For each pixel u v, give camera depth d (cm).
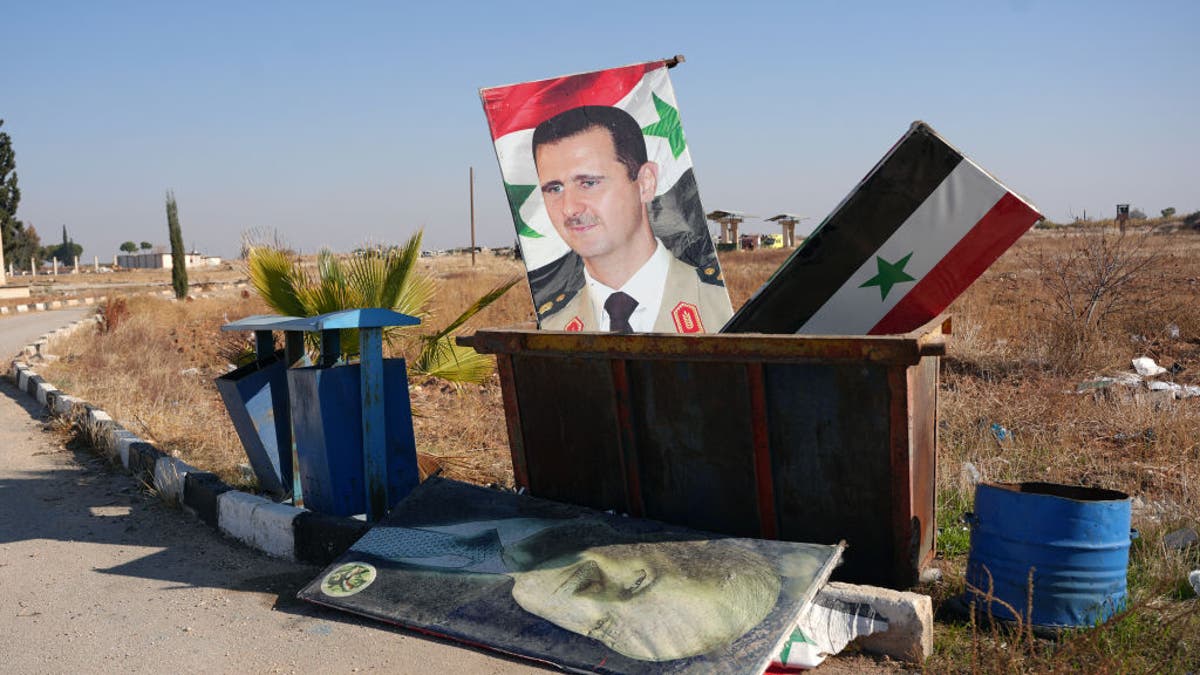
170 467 743
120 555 607
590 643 430
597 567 479
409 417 644
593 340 529
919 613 418
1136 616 428
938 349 432
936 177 489
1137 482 658
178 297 4378
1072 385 1014
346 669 430
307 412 620
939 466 664
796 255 514
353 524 566
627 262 682
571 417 555
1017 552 432
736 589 441
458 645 453
